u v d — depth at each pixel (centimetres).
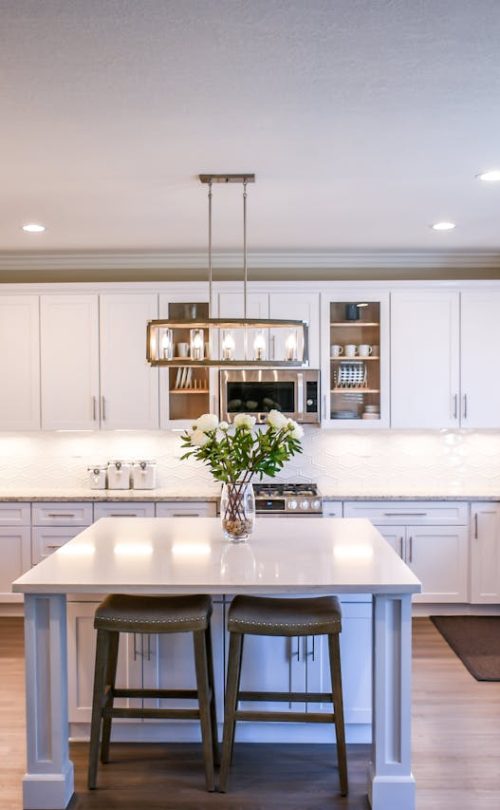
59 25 207
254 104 265
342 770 291
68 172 346
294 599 311
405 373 535
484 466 566
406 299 534
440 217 442
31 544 518
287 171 347
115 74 240
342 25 208
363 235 491
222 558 307
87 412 537
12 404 537
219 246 525
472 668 420
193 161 331
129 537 353
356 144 309
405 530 519
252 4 196
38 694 283
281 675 330
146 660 330
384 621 278
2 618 519
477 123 286
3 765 314
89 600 327
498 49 224
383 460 567
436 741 334
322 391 535
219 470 336
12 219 440
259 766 315
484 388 534
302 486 539
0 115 275
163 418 536
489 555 520
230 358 347
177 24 207
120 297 535
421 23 207
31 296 535
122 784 300
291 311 534
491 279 557
